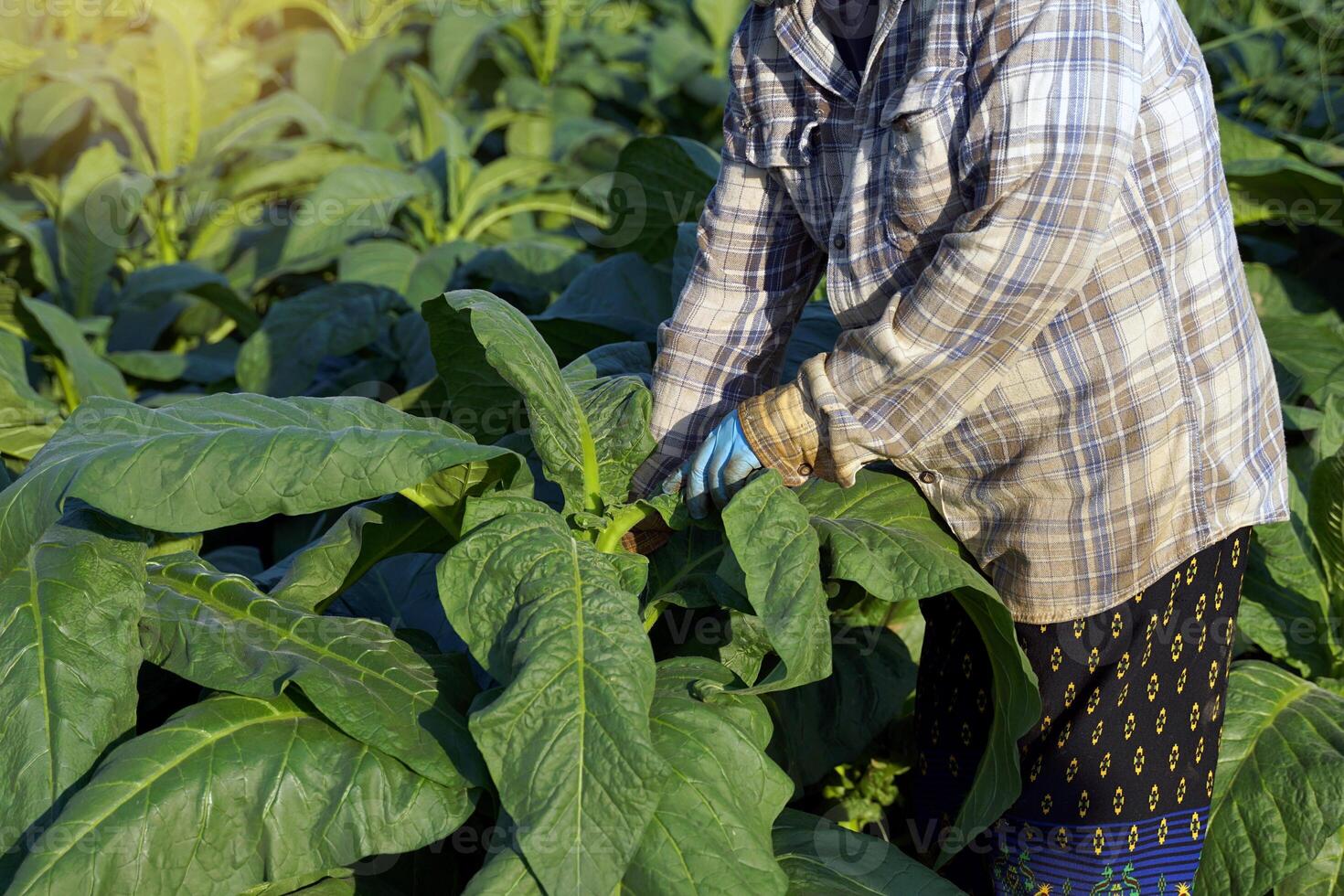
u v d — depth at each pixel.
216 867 1.51
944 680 2.04
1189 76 1.62
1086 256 1.50
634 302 3.03
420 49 6.06
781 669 1.64
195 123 5.17
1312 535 2.49
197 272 3.86
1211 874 2.05
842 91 1.70
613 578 1.64
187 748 1.55
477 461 1.69
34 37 5.88
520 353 1.73
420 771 1.56
